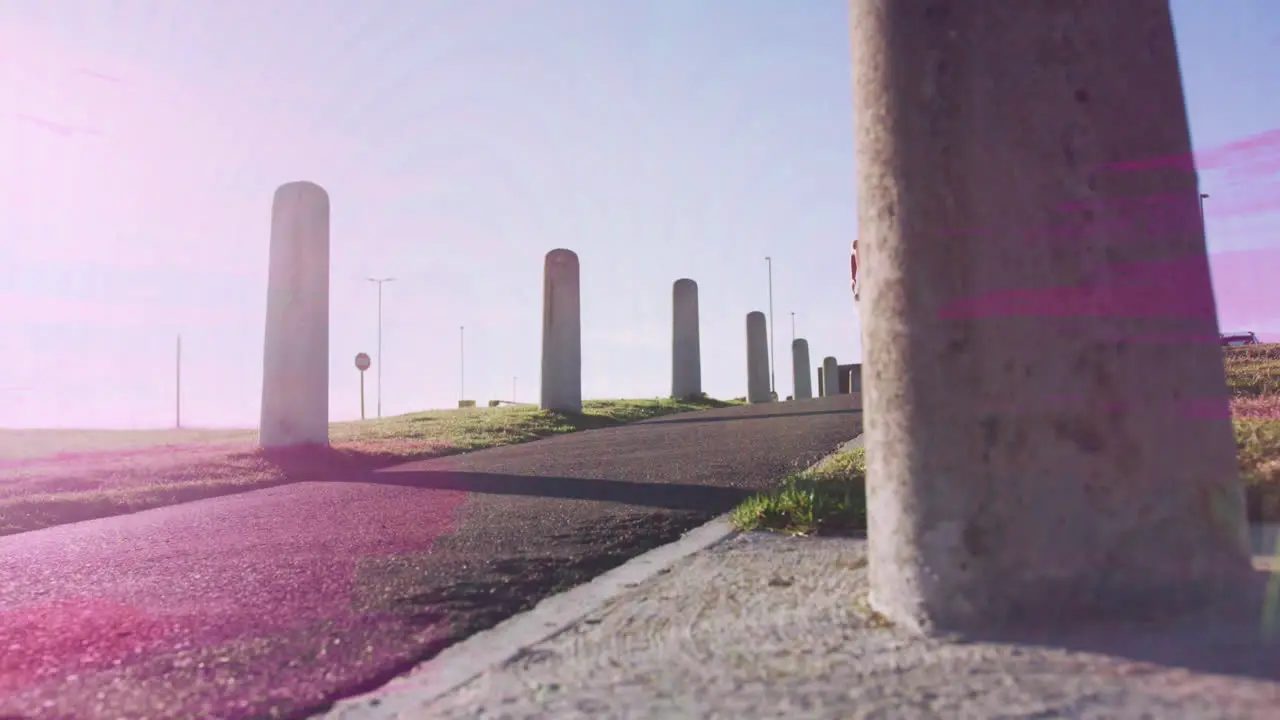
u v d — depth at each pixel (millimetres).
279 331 13039
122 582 4742
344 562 4938
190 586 4539
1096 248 2783
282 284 13102
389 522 6375
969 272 2809
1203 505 2742
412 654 3209
